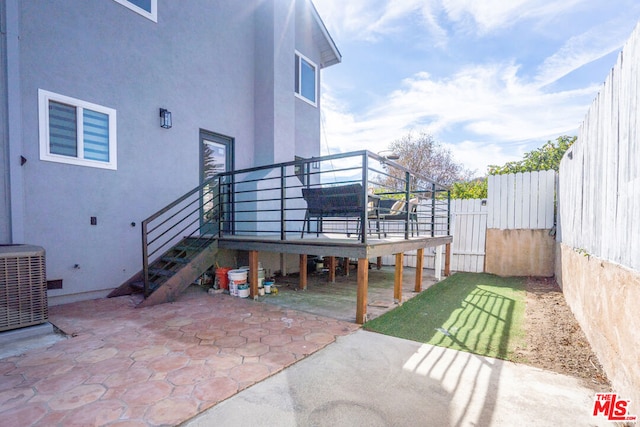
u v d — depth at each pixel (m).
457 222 8.00
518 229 7.32
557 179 6.88
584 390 2.33
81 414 2.00
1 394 2.22
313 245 4.39
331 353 2.94
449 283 6.48
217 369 2.59
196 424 1.92
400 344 3.19
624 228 2.33
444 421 1.97
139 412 2.02
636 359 2.00
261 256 6.86
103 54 4.93
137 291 5.21
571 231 4.63
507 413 2.05
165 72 5.76
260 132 7.44
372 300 4.95
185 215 6.09
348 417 1.99
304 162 4.64
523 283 6.48
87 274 4.77
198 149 6.32
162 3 5.71
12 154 4.06
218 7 6.71
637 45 2.12
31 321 3.31
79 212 4.68
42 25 4.32
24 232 4.17
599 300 2.87
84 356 2.83
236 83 7.12
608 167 2.77
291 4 7.81
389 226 8.91
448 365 2.73
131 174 5.28
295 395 2.23
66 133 4.58
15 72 4.08
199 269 5.15
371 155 4.07
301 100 8.85
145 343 3.13
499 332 3.58
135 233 5.33
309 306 4.55
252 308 4.41
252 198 6.82
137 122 5.36
